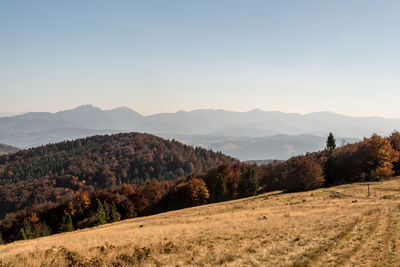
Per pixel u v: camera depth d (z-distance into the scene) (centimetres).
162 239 2042
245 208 4519
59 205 9769
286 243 1712
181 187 9625
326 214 2773
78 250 1730
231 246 1712
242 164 12675
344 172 7988
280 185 10838
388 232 1819
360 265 1318
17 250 1898
